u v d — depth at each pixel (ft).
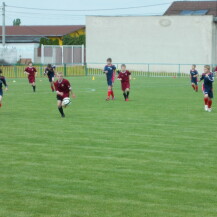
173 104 150.82
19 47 465.88
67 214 51.96
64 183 62.95
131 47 381.81
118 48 385.50
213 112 131.64
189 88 223.30
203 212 52.49
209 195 58.18
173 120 115.85
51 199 56.80
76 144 86.84
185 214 51.85
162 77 323.98
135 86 233.76
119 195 58.18
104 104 149.48
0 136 94.32
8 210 53.21
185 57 369.50
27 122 111.65
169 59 373.20
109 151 81.25
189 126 107.04
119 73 159.94
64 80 119.03
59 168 70.23
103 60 389.60
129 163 73.20
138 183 63.00
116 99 165.99
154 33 375.45
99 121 113.39
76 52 424.46
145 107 142.00
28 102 155.02
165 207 54.08
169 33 371.76
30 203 55.52
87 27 391.45
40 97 172.65
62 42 543.39
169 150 82.23
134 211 52.80
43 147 84.38
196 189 60.49
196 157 77.25
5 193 59.00
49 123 110.22
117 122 112.06
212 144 87.40
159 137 93.76
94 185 62.08
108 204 55.06
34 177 65.67
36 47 470.80
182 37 368.89
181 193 58.95
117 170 69.15
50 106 143.54
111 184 62.54
